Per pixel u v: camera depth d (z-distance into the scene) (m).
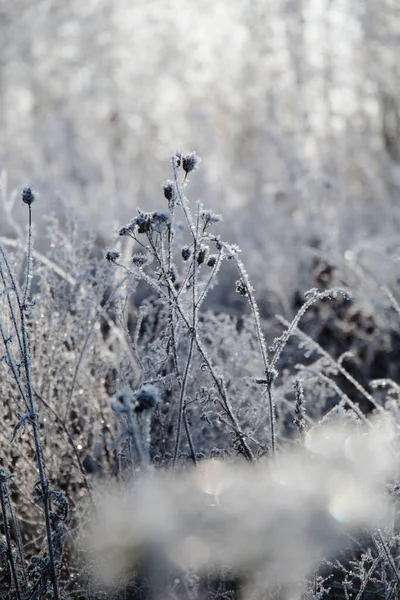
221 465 2.31
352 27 8.70
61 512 2.81
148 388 1.90
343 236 6.40
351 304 5.09
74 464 2.93
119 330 3.42
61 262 3.30
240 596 2.43
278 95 8.71
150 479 1.86
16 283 2.41
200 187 7.77
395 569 2.37
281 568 1.75
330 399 4.07
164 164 8.99
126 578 2.29
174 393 3.06
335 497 1.79
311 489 1.80
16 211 6.81
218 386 2.46
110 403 1.88
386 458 2.21
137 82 9.61
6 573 2.61
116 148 9.38
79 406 3.26
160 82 9.55
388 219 7.00
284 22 8.88
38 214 6.59
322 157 8.19
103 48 9.79
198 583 2.37
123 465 2.91
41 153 8.95
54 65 10.35
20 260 3.13
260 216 7.23
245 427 3.26
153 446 2.96
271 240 6.51
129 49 9.76
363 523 2.19
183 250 2.46
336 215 6.52
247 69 9.12
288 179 7.15
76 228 3.33
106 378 3.55
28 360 2.36
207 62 9.37
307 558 1.74
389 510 2.32
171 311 2.46
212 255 2.48
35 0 10.14
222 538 1.73
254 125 8.95
